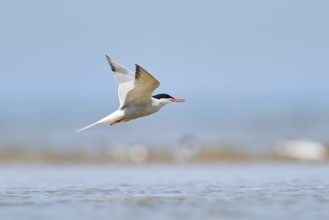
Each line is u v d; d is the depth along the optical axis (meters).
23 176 21.48
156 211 13.71
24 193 16.47
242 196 15.59
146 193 16.31
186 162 27.53
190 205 14.36
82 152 29.94
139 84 15.24
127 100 15.84
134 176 21.17
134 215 13.33
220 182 18.72
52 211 13.80
